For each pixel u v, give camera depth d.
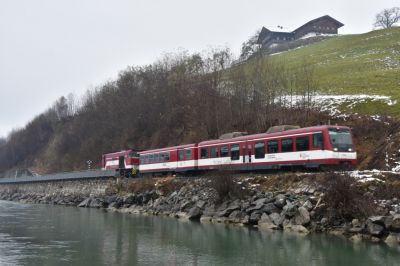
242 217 33.88
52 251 26.66
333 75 76.44
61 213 51.47
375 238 25.48
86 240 30.56
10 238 32.06
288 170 37.47
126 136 90.44
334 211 28.02
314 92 61.56
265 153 38.19
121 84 105.25
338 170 31.73
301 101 58.53
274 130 38.75
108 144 95.50
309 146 34.31
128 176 60.47
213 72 73.94
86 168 97.62
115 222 39.91
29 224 40.38
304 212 29.20
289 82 71.94
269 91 62.56
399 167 35.19
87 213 50.31
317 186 30.03
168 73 93.38
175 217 40.69
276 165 37.06
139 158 59.53
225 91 67.06
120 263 23.05
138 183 52.94
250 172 41.38
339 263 21.41
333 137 33.47
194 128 71.69
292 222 29.84
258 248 25.44
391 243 24.75
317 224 28.53
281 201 31.08
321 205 28.73
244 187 35.78
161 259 23.70
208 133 64.50
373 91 57.53
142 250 26.36
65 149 116.69
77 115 128.50
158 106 86.88
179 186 44.78
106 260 23.84
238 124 60.69
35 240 30.98
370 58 87.44
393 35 106.81
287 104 59.94
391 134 40.94
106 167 70.19
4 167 153.62
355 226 26.75
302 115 54.00
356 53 96.12
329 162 33.00
